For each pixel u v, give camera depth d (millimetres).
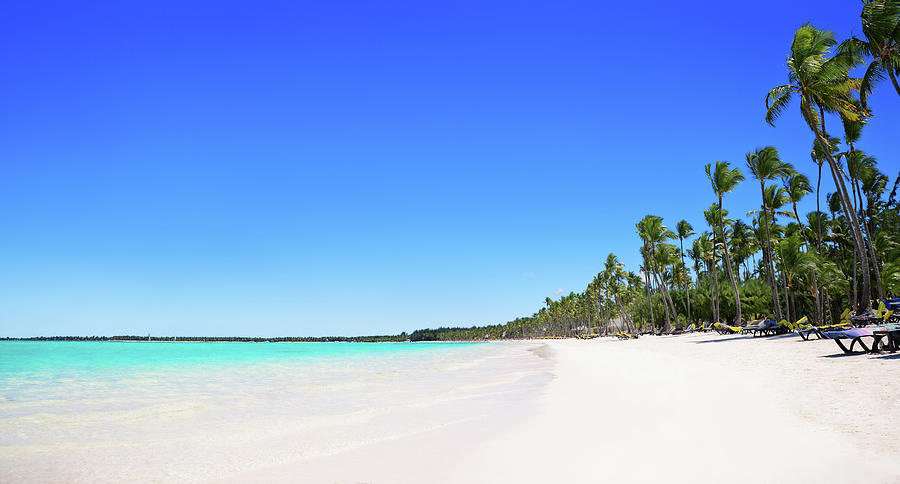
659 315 78938
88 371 25641
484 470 5828
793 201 42875
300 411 11352
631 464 5578
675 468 5293
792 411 7719
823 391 9156
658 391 11109
